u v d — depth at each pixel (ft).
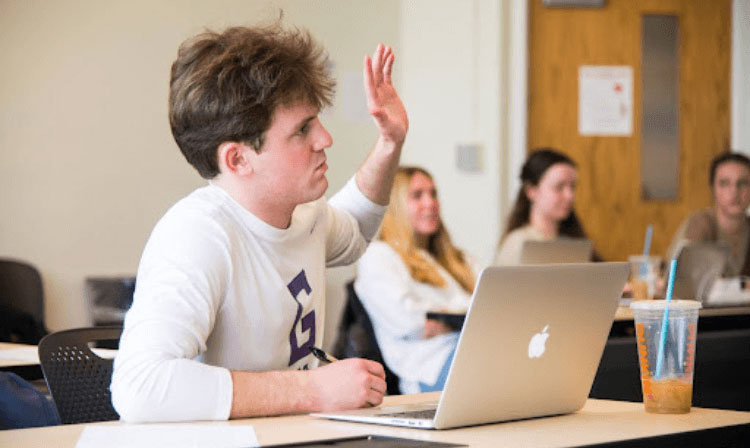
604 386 10.90
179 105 6.06
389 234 14.39
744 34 22.58
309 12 21.12
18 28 18.21
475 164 21.56
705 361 12.22
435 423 5.10
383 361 13.94
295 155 6.02
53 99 18.47
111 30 18.98
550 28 21.90
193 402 5.35
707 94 22.65
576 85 22.02
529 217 16.70
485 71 21.56
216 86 5.88
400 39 22.36
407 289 13.98
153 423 5.30
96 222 18.83
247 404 5.43
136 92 19.21
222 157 6.02
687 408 5.74
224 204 6.08
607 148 22.17
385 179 7.70
